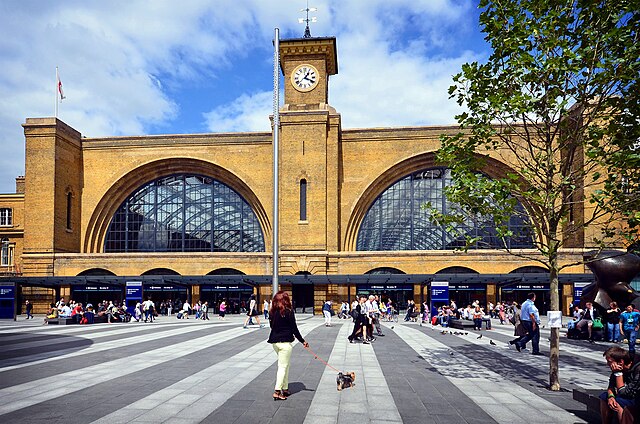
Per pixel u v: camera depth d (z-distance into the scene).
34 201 47.03
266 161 49.97
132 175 51.66
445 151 11.84
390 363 13.66
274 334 9.16
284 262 45.62
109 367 12.61
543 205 10.55
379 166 48.84
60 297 46.03
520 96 9.85
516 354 15.91
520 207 45.25
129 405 8.49
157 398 9.03
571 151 10.62
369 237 50.22
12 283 38.81
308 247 45.66
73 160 50.38
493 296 44.16
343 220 48.59
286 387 9.18
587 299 24.38
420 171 49.97
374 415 8.01
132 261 47.44
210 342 18.88
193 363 13.30
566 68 9.71
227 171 50.38
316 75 49.84
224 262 46.78
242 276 42.50
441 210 49.31
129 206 52.88
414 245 49.53
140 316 35.06
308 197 46.25
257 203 50.34
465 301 45.34
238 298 47.59
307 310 46.66
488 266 44.56
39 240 46.75
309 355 15.12
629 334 16.67
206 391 9.66
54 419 7.59
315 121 46.72
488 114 11.10
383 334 23.38
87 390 9.72
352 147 49.34
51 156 47.19
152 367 12.60
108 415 7.82
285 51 50.00
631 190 10.38
